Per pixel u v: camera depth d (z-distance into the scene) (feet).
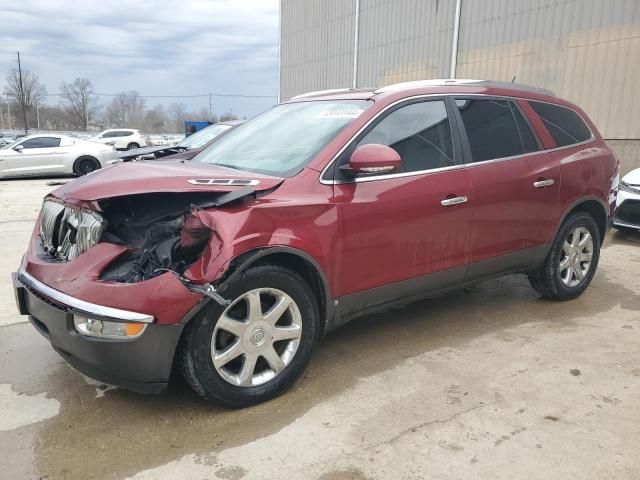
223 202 9.07
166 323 8.50
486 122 13.14
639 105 31.99
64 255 9.77
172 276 8.61
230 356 9.29
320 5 64.08
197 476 7.95
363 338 12.95
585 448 8.56
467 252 12.50
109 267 9.04
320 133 11.34
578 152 15.02
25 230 25.43
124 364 8.59
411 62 50.42
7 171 49.85
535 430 9.05
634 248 22.53
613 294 16.40
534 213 13.73
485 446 8.62
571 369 11.30
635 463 8.21
